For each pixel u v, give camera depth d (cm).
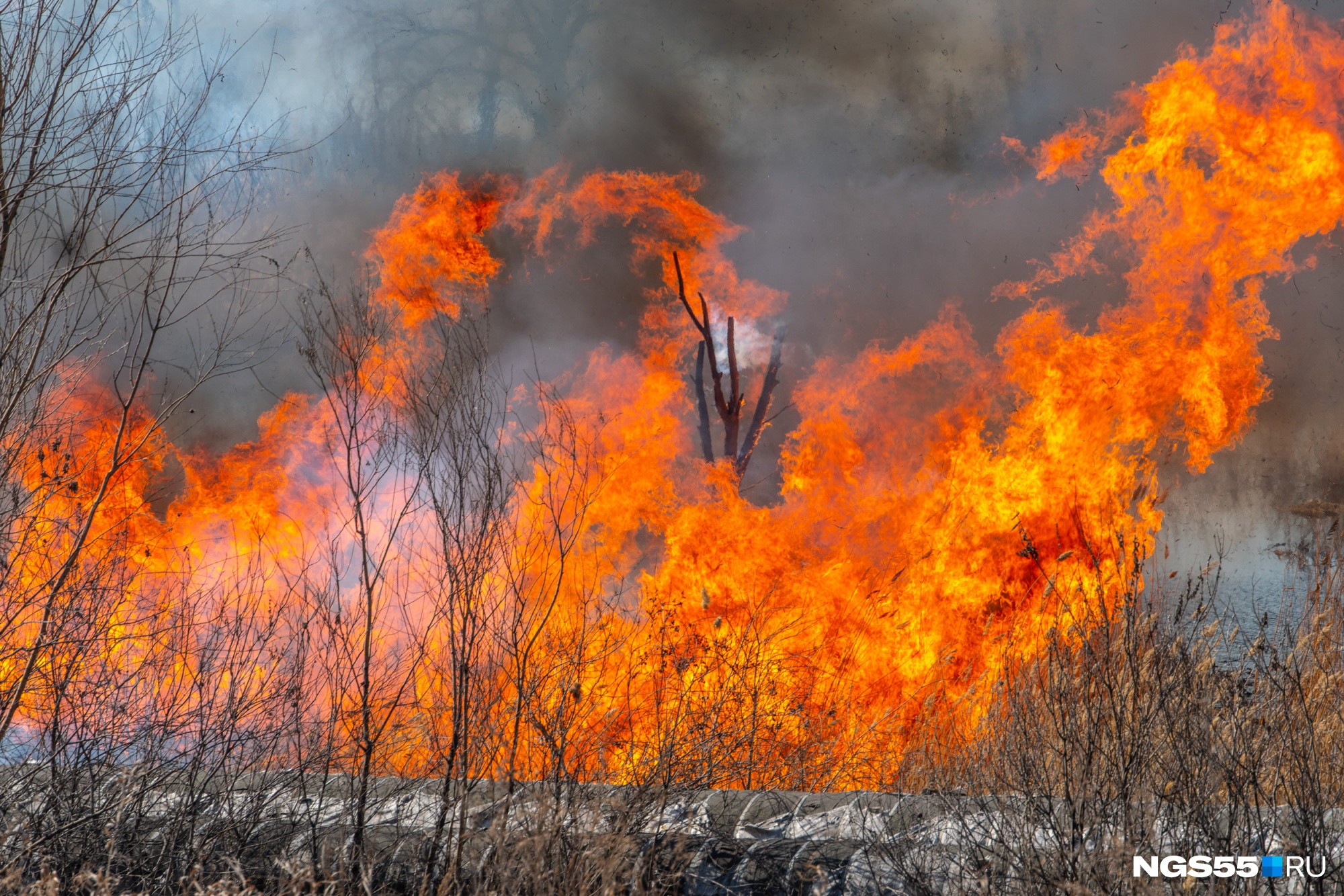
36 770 529
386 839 505
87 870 464
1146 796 471
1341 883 428
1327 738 545
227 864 480
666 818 516
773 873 462
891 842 475
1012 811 484
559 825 464
